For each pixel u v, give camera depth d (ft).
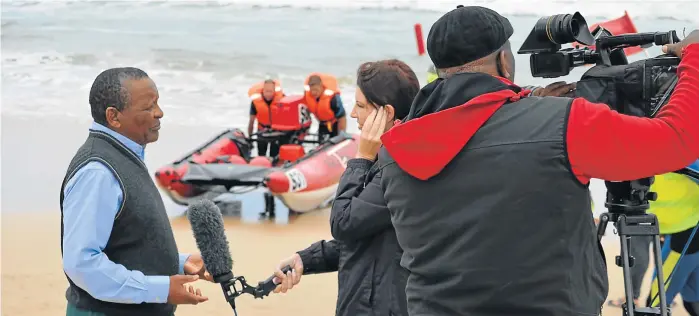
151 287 8.85
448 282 6.79
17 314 17.85
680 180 14.44
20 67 56.70
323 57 61.00
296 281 9.48
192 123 42.86
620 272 20.90
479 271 6.60
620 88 7.52
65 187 8.97
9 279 20.22
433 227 6.84
